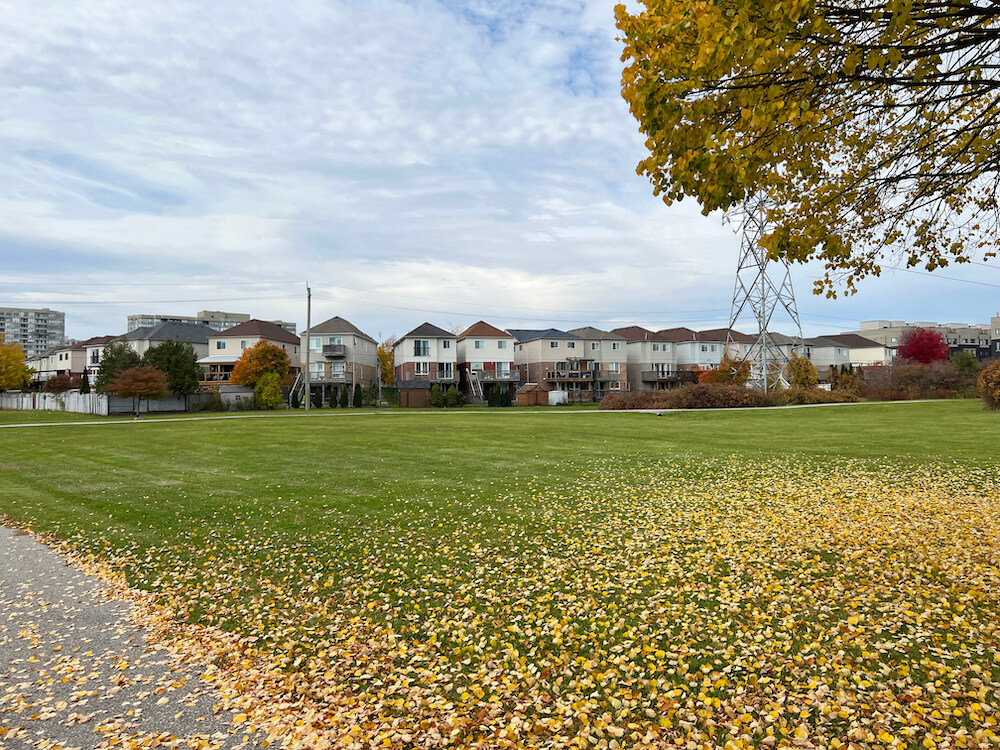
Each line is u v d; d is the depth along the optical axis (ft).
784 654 15.84
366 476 47.47
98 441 79.71
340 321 229.86
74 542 31.07
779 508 32.94
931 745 11.61
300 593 22.50
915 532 26.50
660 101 16.22
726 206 17.60
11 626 19.80
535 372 246.06
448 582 23.03
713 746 12.20
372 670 16.10
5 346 201.87
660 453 57.77
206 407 171.12
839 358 288.10
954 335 364.38
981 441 59.16
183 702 14.67
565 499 37.35
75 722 13.70
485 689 14.99
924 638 16.19
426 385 216.33
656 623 18.33
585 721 13.25
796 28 14.64
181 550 28.86
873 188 20.59
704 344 268.00
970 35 15.19
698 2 14.57
